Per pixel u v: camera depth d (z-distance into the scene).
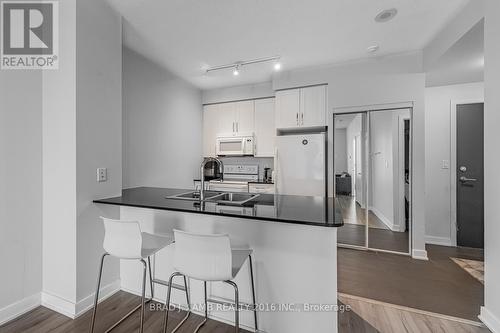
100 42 1.93
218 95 4.10
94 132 1.89
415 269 2.51
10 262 1.71
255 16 2.11
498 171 1.54
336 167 3.16
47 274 1.88
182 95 3.69
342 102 3.10
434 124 3.24
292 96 3.42
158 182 3.20
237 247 1.68
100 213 1.94
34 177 1.84
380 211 2.99
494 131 1.57
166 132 3.36
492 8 1.58
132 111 2.80
